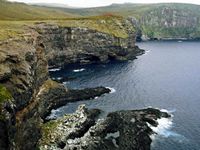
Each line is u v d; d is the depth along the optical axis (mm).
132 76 146125
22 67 65688
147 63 185750
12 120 47688
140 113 88625
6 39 81750
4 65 60719
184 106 101062
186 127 81875
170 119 87500
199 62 196875
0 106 44875
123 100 107312
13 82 59000
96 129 76625
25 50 76438
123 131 76312
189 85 131125
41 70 97750
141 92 117750
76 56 177125
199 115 91875
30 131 60750
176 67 176250
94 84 128625
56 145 67500
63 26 169500
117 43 194250
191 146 71312
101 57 184750
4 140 43750
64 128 74562
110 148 68125
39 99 84188
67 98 105188
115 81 134875
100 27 194250
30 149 59594
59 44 167250
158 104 103312
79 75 146000
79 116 80500
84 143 69125
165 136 76188
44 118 89125
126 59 196125
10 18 192500
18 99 56875
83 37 178250
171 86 128750
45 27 156500
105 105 101562
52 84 104812
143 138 73000
